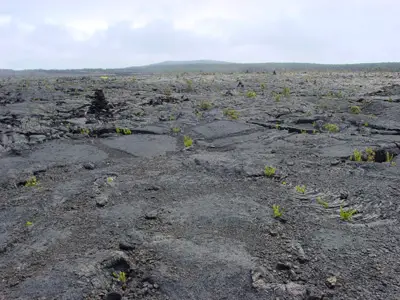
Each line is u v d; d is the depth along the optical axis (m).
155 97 19.27
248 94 19.25
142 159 8.98
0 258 4.73
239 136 10.95
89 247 4.81
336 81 28.03
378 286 3.86
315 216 5.41
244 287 3.89
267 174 7.14
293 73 43.59
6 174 8.03
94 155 9.51
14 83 31.33
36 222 5.63
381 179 6.78
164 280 4.05
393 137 10.09
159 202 6.12
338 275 4.05
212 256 4.41
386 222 5.19
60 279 4.10
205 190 6.55
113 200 6.31
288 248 4.58
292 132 11.26
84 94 21.92
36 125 13.48
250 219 5.31
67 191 6.80
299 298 3.73
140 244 4.78
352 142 9.54
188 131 11.80
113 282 4.14
